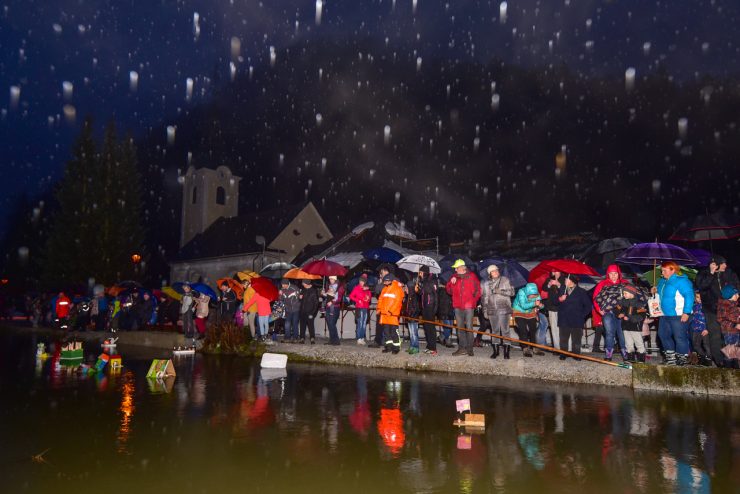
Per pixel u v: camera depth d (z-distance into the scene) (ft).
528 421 22.35
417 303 42.91
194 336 56.75
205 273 162.91
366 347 45.42
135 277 165.17
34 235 198.59
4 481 14.66
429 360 38.96
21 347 57.67
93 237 160.15
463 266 39.70
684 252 36.96
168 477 15.10
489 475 15.46
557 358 37.24
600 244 51.57
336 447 18.28
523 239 90.99
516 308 39.40
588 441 19.17
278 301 52.65
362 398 27.53
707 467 16.17
